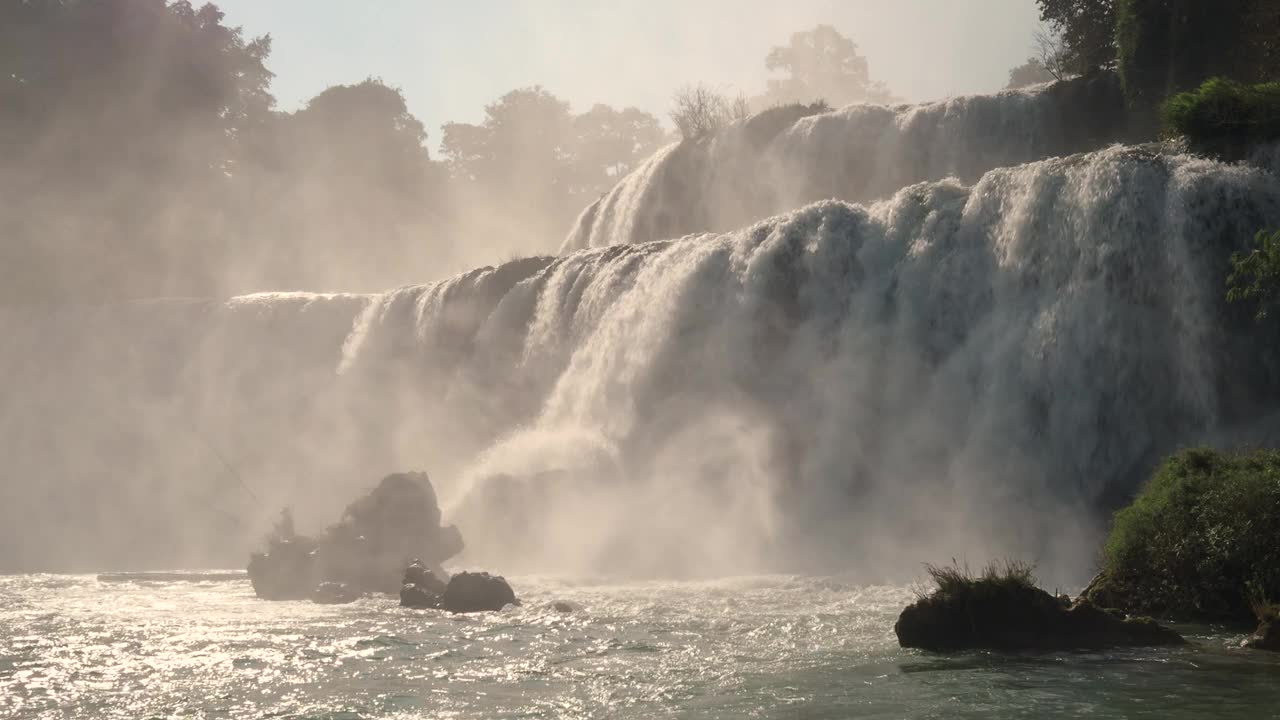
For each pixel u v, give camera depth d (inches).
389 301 1902.1
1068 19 1839.3
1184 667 520.1
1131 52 1430.9
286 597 961.5
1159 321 979.3
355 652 628.4
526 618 757.9
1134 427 972.6
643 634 673.6
